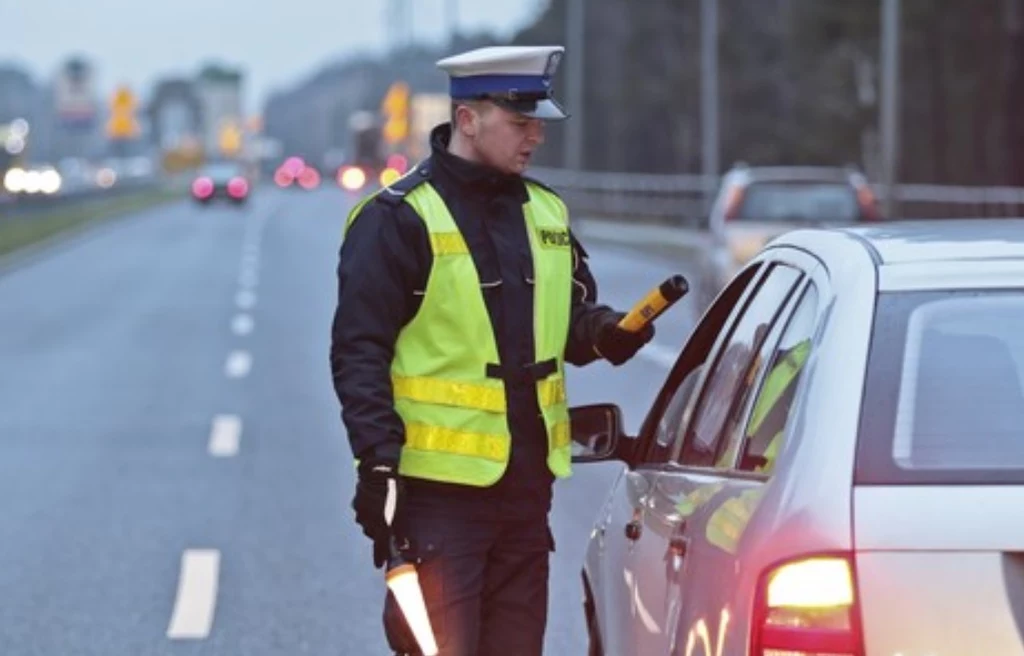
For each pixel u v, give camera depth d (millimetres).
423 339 9000
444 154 9062
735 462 7520
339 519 19875
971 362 6668
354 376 8828
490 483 8953
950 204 60156
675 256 67375
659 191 97188
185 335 42156
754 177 38656
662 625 7781
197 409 29453
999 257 7094
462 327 8969
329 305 50438
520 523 9109
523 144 9055
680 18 152875
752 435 7410
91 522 19766
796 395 6902
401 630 9109
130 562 17641
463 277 8953
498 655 9250
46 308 49812
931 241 7398
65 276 62219
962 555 6219
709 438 8258
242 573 17125
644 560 8383
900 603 6207
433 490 9008
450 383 8977
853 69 117438
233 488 21906
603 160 163625
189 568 17312
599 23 166375
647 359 35094
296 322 45375
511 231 9086
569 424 9305
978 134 103812
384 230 8945
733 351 8484
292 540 18688
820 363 6832
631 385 31078
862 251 7316
